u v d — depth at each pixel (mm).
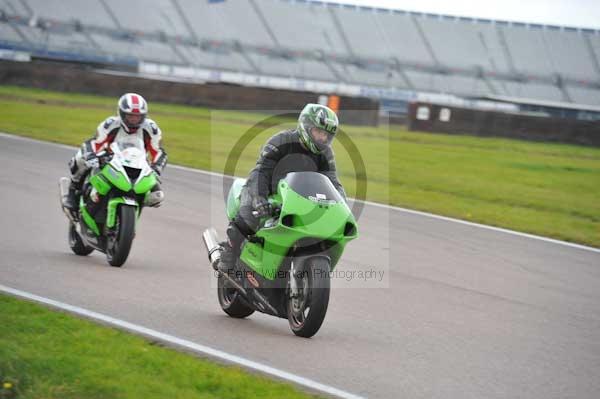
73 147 57406
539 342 21250
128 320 20031
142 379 15102
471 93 173875
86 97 104625
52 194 39781
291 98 97812
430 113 94062
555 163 74438
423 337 20906
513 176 63000
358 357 18484
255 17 180750
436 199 49000
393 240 35344
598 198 55125
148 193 27719
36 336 17359
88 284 23703
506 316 23969
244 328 20562
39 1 165000
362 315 22953
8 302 20094
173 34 171375
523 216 45125
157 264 27875
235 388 15164
